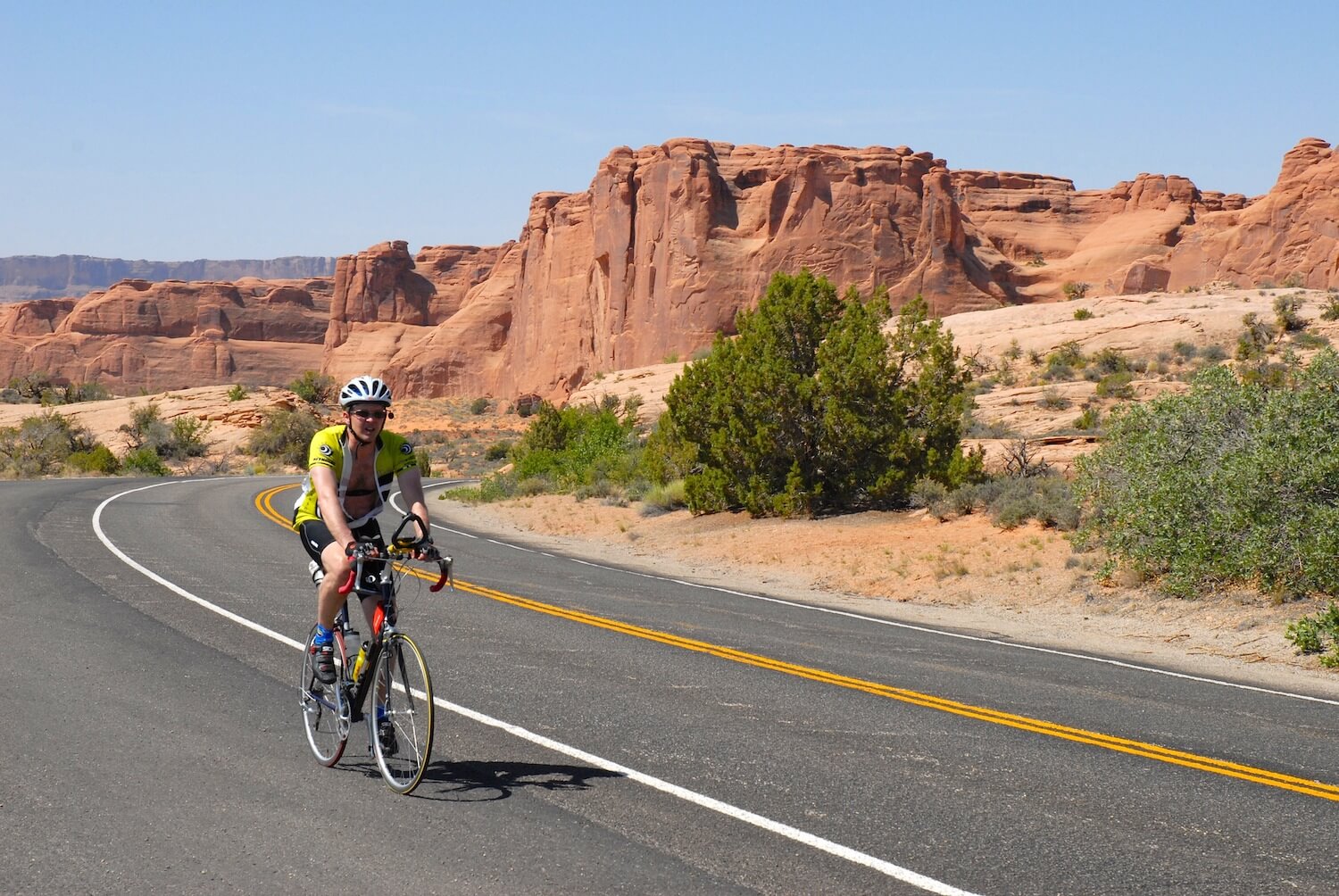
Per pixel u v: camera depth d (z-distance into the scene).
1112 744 6.84
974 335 61.66
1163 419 15.61
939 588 15.49
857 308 23.88
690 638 10.39
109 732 6.45
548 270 150.12
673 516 25.45
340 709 5.73
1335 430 13.56
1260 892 4.46
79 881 4.33
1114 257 142.75
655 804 5.36
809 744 6.58
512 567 16.45
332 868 4.49
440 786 5.56
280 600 11.63
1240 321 54.03
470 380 179.38
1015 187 167.62
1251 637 11.73
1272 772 6.29
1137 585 14.39
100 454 50.12
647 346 123.81
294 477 42.62
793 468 22.95
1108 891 4.44
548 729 6.76
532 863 4.57
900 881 4.48
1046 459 26.12
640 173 127.44
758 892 4.33
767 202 119.44
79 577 12.77
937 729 7.08
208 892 4.25
